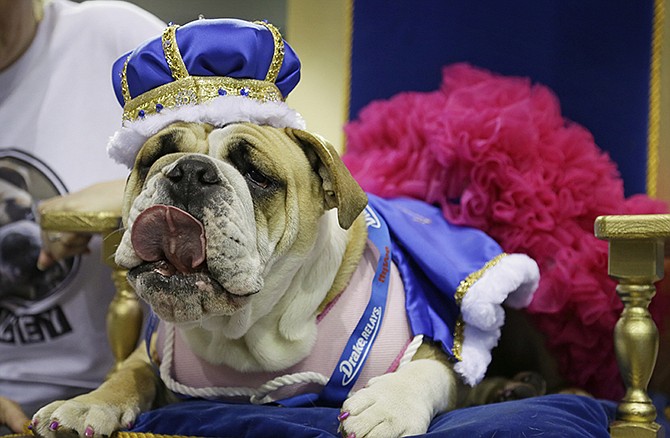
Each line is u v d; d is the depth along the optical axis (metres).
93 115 1.93
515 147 1.68
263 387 1.36
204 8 2.70
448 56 2.00
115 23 1.95
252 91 1.28
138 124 1.27
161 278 1.16
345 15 2.10
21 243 1.86
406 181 1.75
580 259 1.65
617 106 1.89
